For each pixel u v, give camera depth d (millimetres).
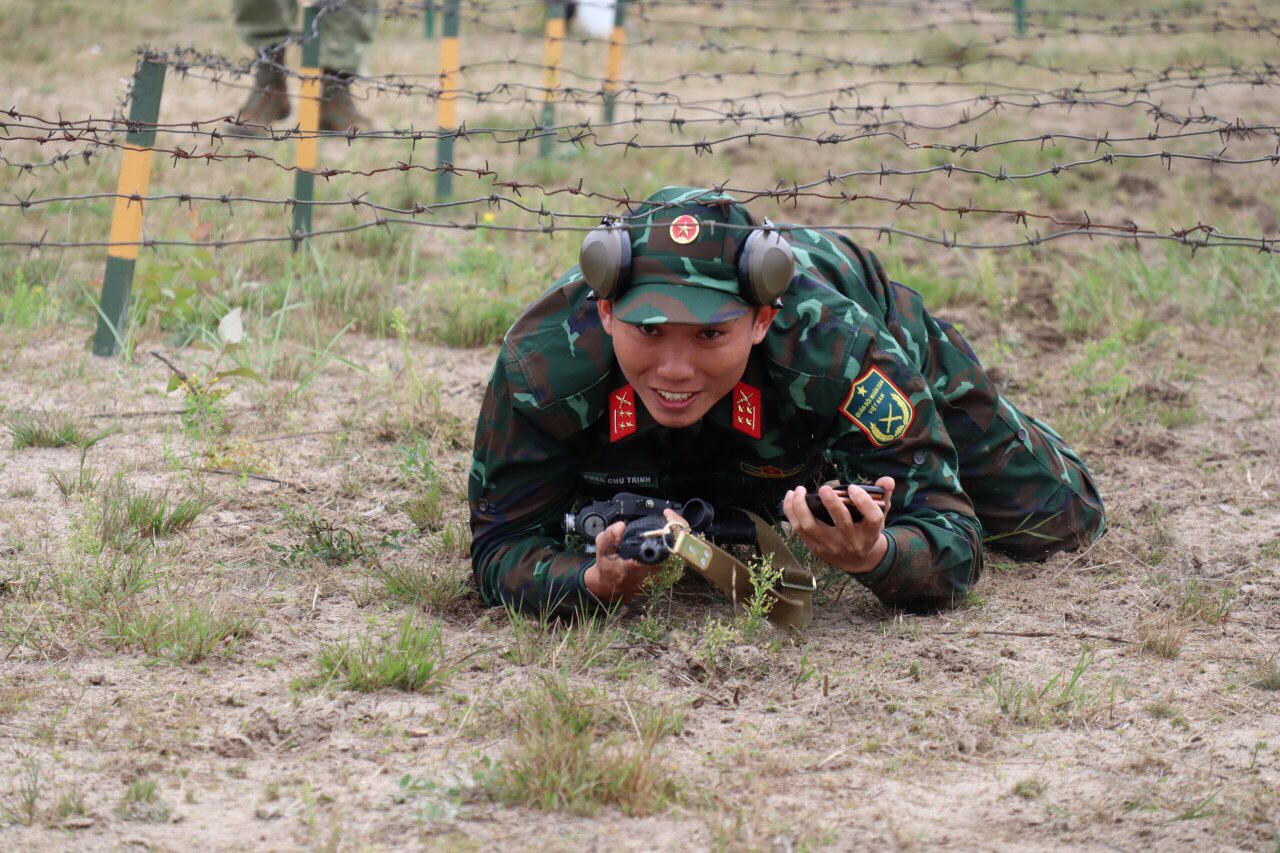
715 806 2842
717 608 3787
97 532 4152
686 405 3154
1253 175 10039
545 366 3420
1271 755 3086
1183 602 3879
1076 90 5785
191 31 15094
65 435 5051
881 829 2783
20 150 9773
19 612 3654
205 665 3414
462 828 2754
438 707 3248
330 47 10398
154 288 6586
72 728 3115
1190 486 4949
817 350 3395
